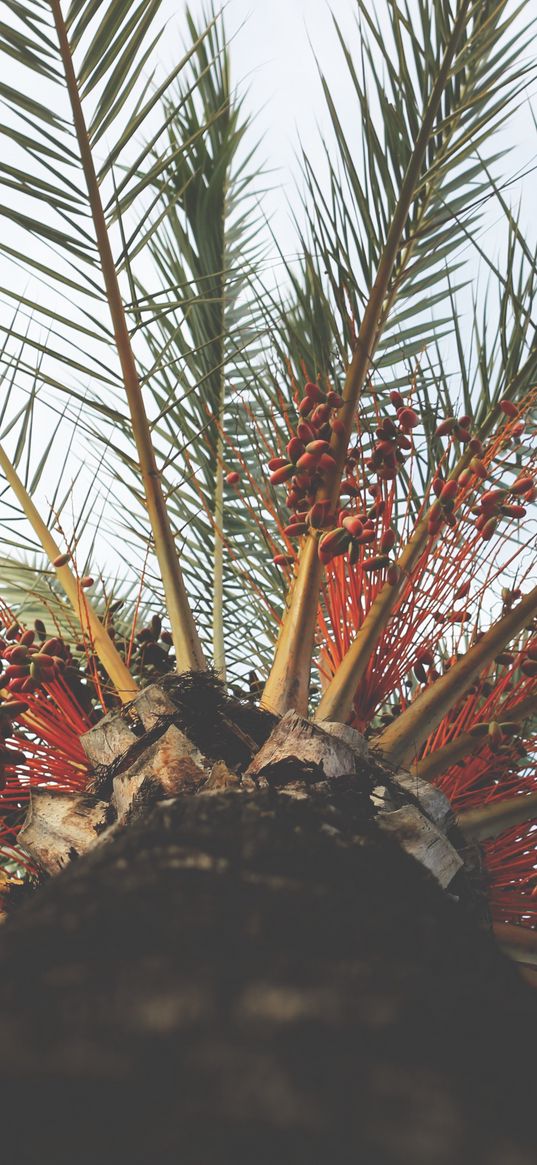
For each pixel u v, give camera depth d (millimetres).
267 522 2295
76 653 2023
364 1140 365
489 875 1409
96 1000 446
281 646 1466
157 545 1559
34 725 1523
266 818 796
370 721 1618
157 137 1530
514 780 1557
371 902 609
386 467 1584
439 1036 452
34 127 1506
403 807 1138
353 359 1590
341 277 1762
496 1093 424
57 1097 389
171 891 568
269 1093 383
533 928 1550
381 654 1628
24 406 1962
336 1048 420
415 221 1848
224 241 2455
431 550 1623
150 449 1592
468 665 1470
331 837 772
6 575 2324
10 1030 427
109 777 1289
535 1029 521
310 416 1557
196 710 1272
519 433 1684
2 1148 373
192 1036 418
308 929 530
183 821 777
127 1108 381
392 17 1733
